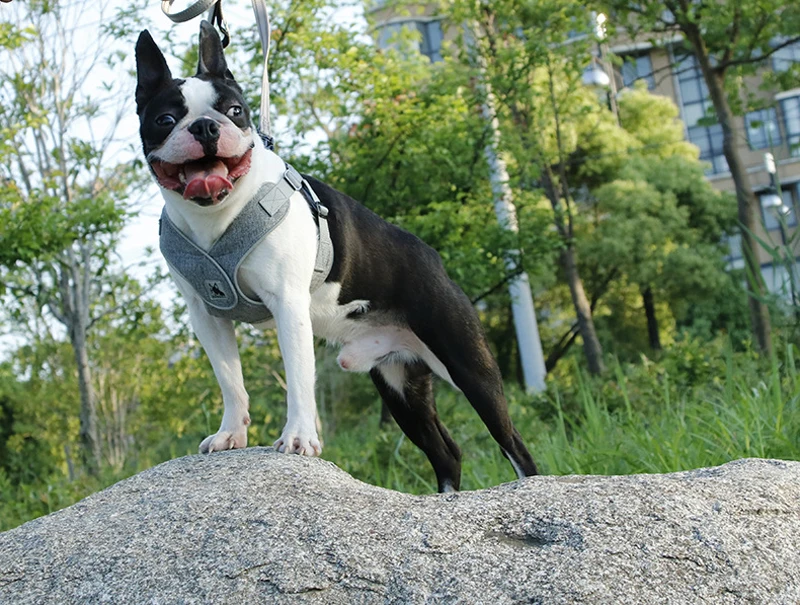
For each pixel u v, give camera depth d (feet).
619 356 27.48
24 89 13.66
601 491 3.81
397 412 6.05
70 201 13.12
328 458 10.22
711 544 3.55
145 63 4.73
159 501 4.01
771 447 6.13
